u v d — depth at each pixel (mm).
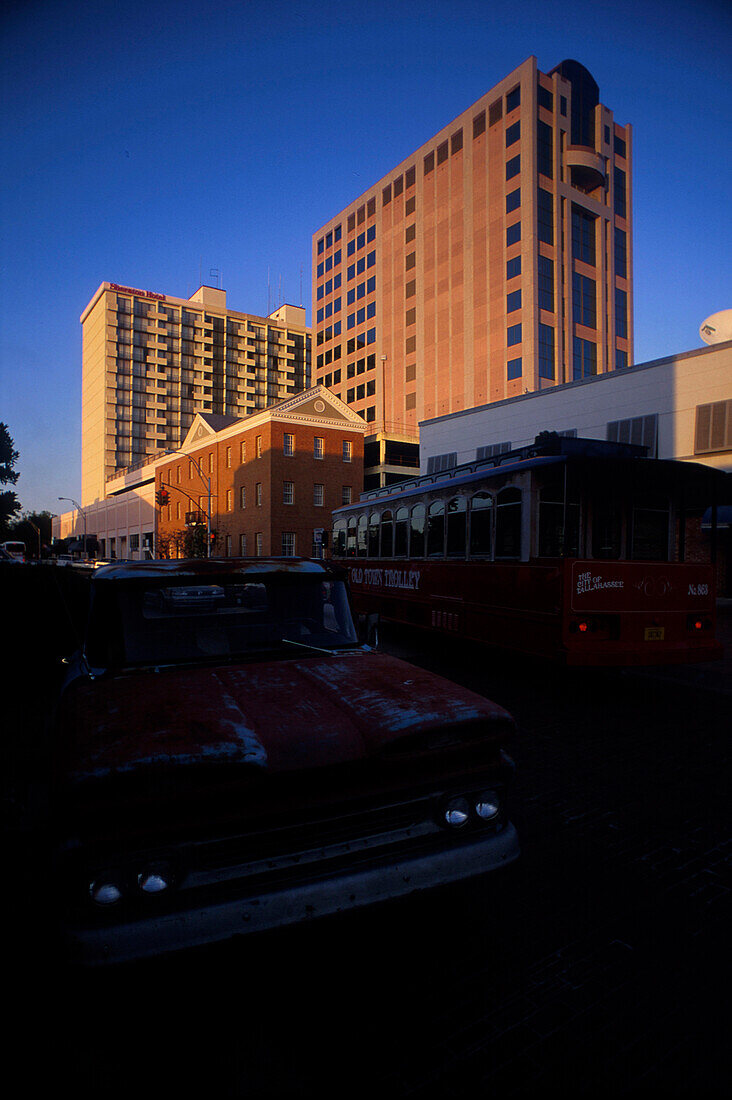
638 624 7020
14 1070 2176
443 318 58500
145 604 3385
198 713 2584
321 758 2379
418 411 61375
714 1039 2301
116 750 2244
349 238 72812
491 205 53562
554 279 51438
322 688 2951
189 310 113375
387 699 2793
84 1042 2307
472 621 8867
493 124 53438
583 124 54500
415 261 62219
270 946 2873
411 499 11102
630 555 7590
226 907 2176
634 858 3699
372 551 13070
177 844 2172
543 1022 2385
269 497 40188
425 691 2918
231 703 2715
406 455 49125
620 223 57938
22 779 4984
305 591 3777
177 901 2172
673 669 9430
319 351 78500
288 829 2338
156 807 2146
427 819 2615
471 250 55500
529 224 50125
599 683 8516
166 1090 2078
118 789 2129
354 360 71500
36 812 4277
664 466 7348
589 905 3205
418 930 2998
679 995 2537
